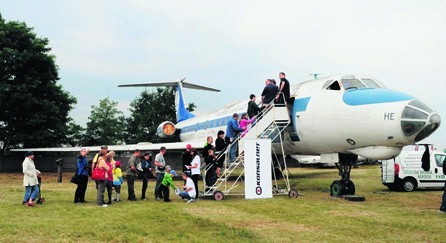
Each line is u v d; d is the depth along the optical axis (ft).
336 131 44.57
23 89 103.19
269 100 50.37
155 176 47.52
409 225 29.48
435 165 56.13
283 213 34.83
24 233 26.86
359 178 79.05
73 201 43.93
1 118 109.40
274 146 56.49
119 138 173.06
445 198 35.29
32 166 40.47
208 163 48.26
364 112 41.81
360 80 46.60
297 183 65.98
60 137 116.06
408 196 48.44
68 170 124.67
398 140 39.91
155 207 38.60
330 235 26.30
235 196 47.50
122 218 32.48
